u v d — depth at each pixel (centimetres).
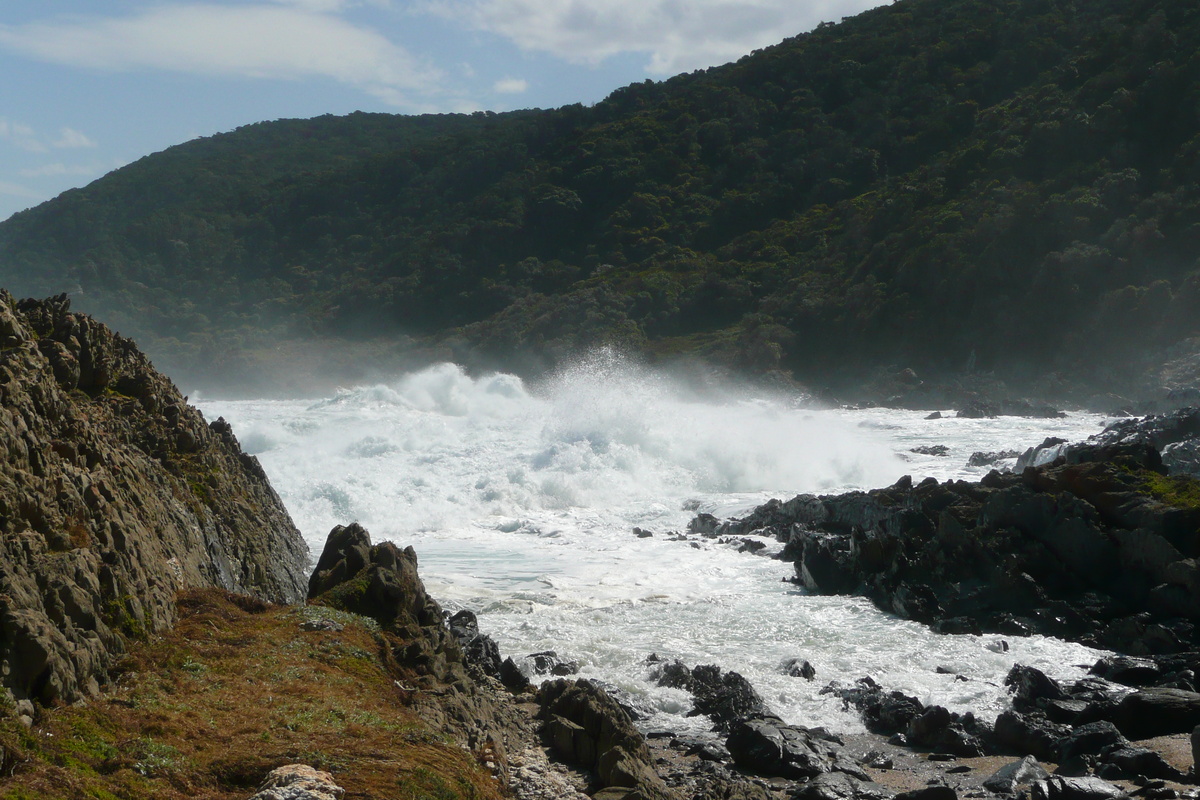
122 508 1101
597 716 1065
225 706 859
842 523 2353
